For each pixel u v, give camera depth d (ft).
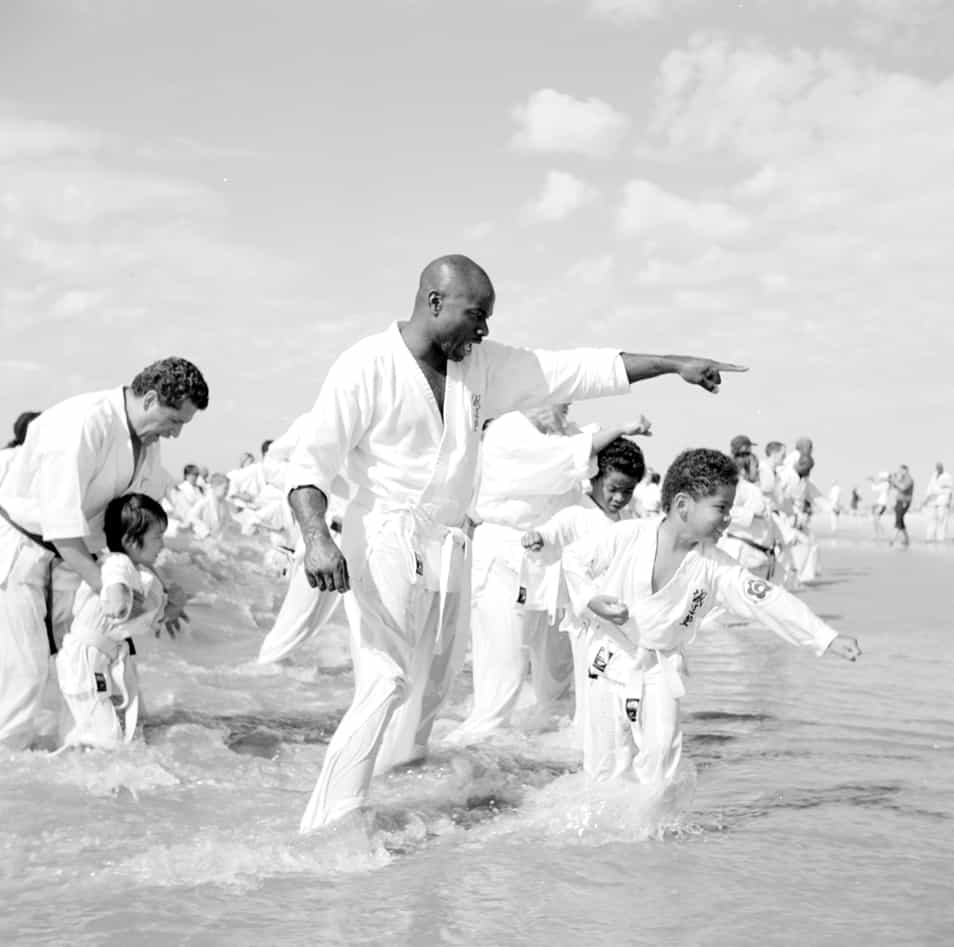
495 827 14.82
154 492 19.93
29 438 18.98
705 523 15.08
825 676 28.37
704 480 14.99
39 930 11.12
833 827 14.78
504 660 21.04
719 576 15.35
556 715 22.47
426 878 12.67
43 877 12.70
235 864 13.08
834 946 10.63
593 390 17.39
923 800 16.17
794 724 21.89
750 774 17.75
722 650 33.68
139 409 18.89
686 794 14.97
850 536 126.62
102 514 19.43
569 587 16.12
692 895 12.07
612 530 15.83
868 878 12.64
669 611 15.42
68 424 18.54
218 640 33.53
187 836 14.30
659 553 15.46
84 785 16.71
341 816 14.17
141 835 14.38
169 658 29.50
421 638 16.99
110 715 18.70
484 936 10.92
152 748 18.84
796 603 14.94
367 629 16.26
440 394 16.51
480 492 21.25
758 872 12.89
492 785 16.97
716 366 17.52
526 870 13.00
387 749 17.44
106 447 18.76
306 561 15.15
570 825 14.61
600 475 19.58
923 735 20.81
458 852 13.70
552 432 23.31
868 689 26.30
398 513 16.33
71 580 19.31
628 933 10.98
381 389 16.12
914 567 73.10
